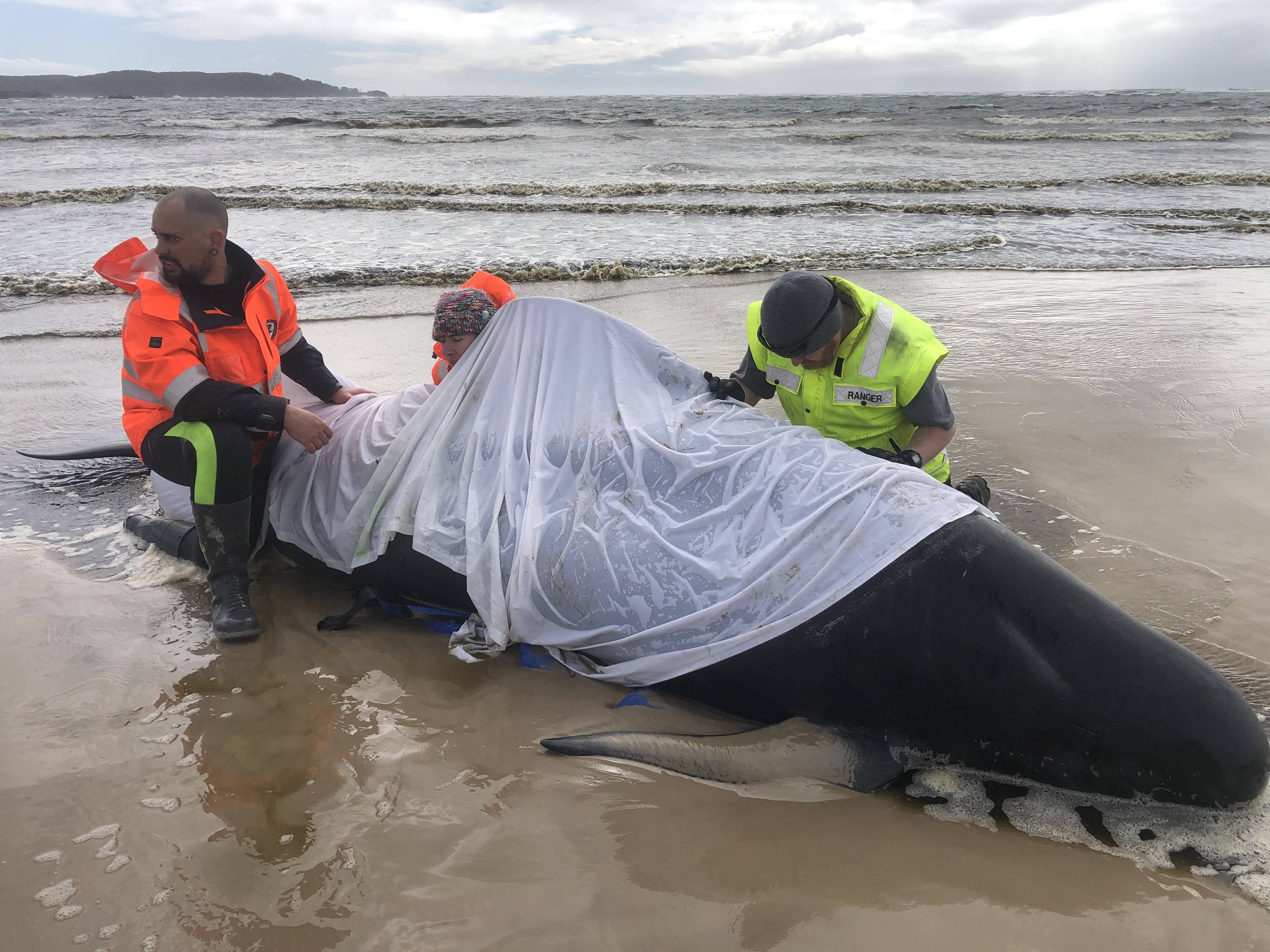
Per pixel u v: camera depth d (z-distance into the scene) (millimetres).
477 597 3203
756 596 2768
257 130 34312
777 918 2168
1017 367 6418
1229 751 2434
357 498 3586
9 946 2066
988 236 12422
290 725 2928
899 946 2086
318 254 11211
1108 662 2502
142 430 3582
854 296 3580
